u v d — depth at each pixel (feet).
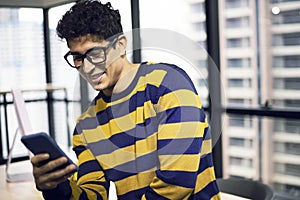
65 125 11.01
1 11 11.12
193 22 11.02
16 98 6.77
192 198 3.51
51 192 3.53
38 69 12.04
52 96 11.38
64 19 3.21
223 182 6.83
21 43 12.09
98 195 3.92
